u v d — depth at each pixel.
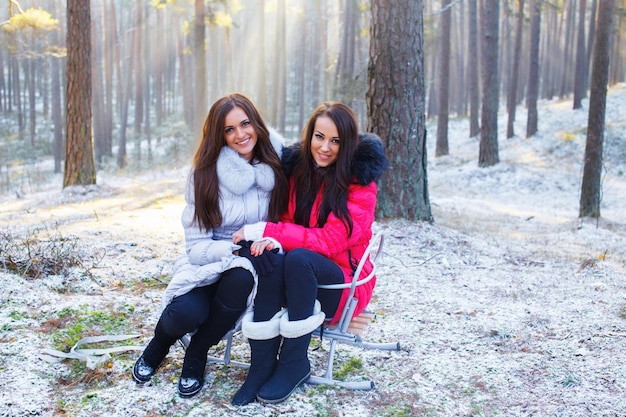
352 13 25.45
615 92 31.83
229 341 2.94
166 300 2.62
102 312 3.59
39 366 2.86
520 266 5.98
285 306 2.66
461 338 3.58
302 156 2.83
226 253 2.59
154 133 39.31
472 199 16.58
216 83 37.25
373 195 2.75
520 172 19.92
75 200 9.68
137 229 6.36
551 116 29.62
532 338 3.58
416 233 6.97
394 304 4.29
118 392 2.65
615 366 3.04
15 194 12.69
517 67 26.50
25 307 3.52
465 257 6.17
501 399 2.72
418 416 2.55
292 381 2.62
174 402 2.58
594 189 11.79
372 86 7.50
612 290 4.93
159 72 41.16
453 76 44.41
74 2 10.25
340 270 2.66
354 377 2.95
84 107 10.57
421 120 7.56
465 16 51.25
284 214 2.91
